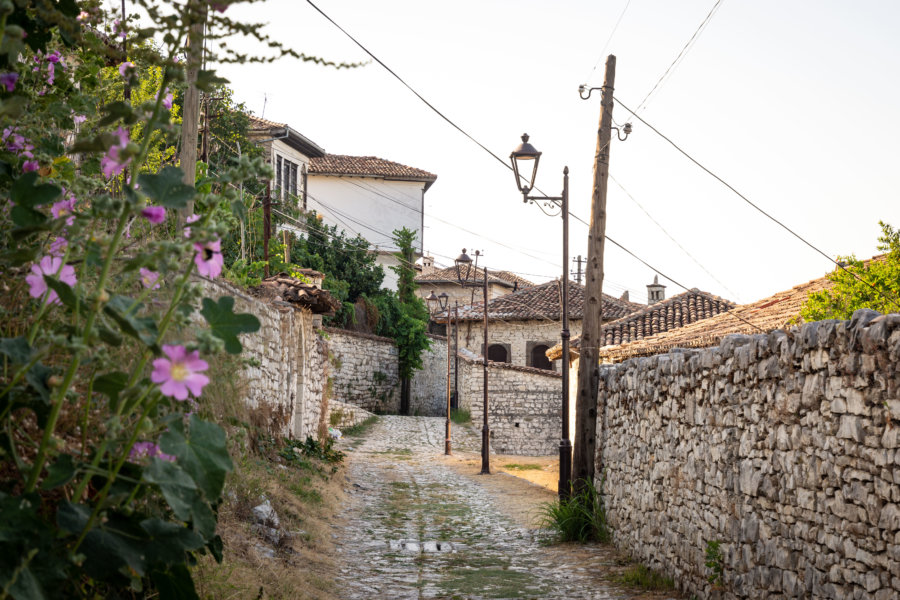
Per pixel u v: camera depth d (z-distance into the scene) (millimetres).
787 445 5938
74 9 2906
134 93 4848
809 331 5582
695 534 7758
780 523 6020
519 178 12984
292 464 12969
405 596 7543
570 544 11000
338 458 16609
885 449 4676
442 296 37625
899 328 4555
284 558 7488
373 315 35156
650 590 8234
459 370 38062
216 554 3098
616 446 10969
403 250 38969
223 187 2445
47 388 2180
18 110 2389
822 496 5410
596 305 12164
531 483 18344
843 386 5160
